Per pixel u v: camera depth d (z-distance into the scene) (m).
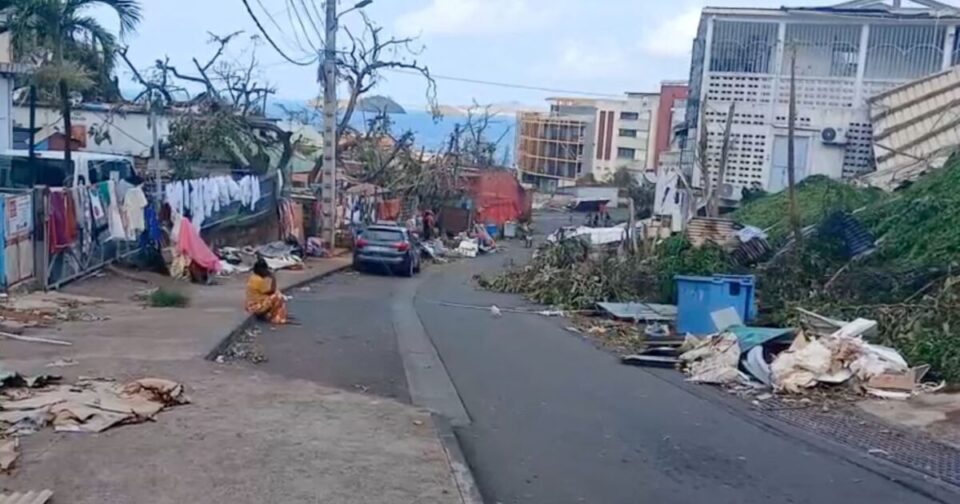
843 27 31.06
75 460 6.20
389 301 20.44
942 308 13.02
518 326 16.88
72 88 19.39
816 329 13.57
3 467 5.91
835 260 18.62
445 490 6.21
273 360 11.49
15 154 20.42
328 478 6.25
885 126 28.08
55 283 15.34
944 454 8.27
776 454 8.17
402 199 46.81
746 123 31.25
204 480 6.00
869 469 7.73
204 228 23.69
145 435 6.89
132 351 10.31
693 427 9.14
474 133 58.78
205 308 14.89
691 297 15.69
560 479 7.10
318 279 24.94
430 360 12.46
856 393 10.91
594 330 16.47
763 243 21.09
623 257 23.05
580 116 101.06
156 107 28.25
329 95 30.84
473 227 51.56
